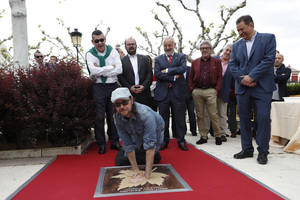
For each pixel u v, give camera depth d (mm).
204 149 3893
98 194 2156
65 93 3547
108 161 3273
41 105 3586
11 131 3867
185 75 5188
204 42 4098
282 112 4012
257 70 3039
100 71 3752
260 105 3113
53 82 3568
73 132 3799
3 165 3166
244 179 2475
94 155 3623
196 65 4254
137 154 3008
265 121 3070
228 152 3680
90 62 3867
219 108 4625
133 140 2732
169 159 3297
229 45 4469
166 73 3736
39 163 3232
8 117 3523
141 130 2467
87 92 3816
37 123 3512
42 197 2139
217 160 3197
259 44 3131
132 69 4008
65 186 2383
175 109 3871
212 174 2645
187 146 4117
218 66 4172
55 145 3820
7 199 2104
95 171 2836
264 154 3104
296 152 3543
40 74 3594
